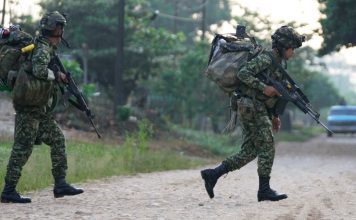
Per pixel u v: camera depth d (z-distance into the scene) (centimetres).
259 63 1282
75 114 4253
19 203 1307
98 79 6050
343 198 1448
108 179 2016
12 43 1276
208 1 12469
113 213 1180
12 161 1298
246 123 1312
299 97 1312
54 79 1277
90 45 5925
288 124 8569
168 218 1123
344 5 4331
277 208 1238
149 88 6781
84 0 5841
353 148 4769
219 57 1316
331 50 4616
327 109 14688
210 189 1352
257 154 1337
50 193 1544
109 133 4181
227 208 1253
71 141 3111
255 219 1102
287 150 4553
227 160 1340
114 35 5922
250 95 1298
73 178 1905
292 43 1302
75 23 5850
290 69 7250
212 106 6475
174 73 6588
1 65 1276
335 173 2375
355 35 4425
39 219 1105
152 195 1510
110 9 5941
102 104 5094
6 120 3575
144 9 6419
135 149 2802
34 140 1304
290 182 1930
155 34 6134
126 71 6075
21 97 1266
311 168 2777
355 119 7056
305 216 1145
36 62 1252
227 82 1304
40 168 1864
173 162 2834
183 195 1512
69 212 1190
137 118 4903
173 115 6756
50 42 1282
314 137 7300
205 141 4566
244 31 1344
